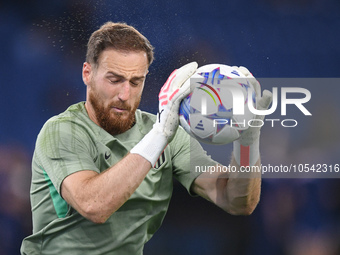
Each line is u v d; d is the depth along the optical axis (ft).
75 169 31.71
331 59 83.20
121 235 34.45
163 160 35.73
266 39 83.71
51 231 34.24
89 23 79.46
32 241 34.94
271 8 83.71
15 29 79.30
